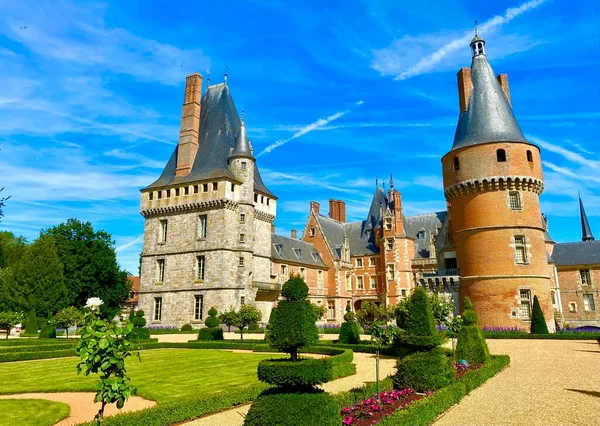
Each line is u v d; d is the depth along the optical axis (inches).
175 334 1777.8
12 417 487.5
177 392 612.4
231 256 1926.7
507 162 1453.0
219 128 2192.4
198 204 1987.0
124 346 350.0
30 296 2050.9
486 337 1320.1
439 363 550.9
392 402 485.4
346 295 2711.6
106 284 2380.7
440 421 440.1
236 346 1261.1
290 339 376.5
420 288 626.2
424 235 2647.6
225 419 472.1
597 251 2261.3
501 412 464.4
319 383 368.8
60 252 2282.2
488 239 1450.5
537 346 1078.4
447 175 1594.5
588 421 420.5
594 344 1100.5
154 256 2069.4
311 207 2847.0
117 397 339.3
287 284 402.0
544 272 1439.5
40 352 1081.4
